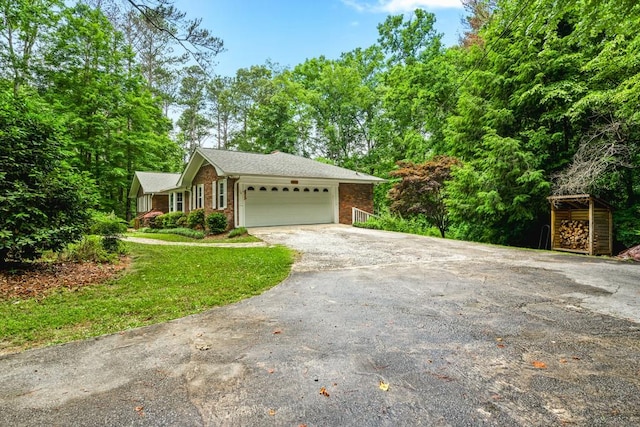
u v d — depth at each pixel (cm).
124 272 634
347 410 205
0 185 555
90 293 493
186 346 305
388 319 369
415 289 496
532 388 227
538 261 714
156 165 2644
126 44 2164
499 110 1109
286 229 1391
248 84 3603
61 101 1931
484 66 1191
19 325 359
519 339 309
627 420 192
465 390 226
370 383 236
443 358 273
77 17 1911
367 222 1531
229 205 1377
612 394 218
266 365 266
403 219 1559
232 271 638
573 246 902
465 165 1189
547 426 188
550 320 358
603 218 853
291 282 550
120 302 446
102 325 364
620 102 761
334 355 282
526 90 1062
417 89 1962
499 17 1036
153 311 410
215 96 3653
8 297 466
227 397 221
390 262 722
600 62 808
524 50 1045
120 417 201
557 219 955
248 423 194
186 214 1783
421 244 988
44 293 488
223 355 285
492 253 830
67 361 277
